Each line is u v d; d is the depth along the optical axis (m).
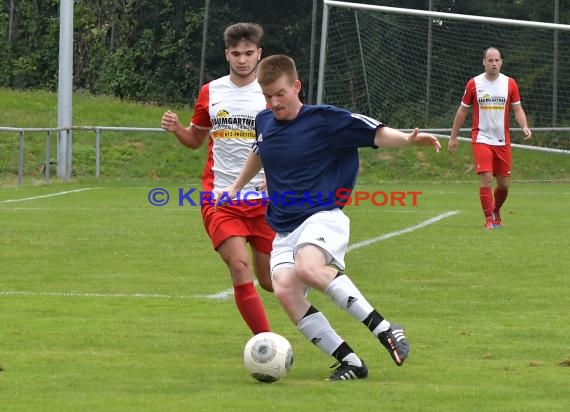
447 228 39.97
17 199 52.22
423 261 30.83
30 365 17.27
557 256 31.73
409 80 69.19
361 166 66.88
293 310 16.31
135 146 69.12
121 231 38.84
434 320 21.86
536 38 69.44
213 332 20.59
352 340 19.78
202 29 86.19
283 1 82.50
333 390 15.41
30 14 94.62
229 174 19.66
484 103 39.44
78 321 21.56
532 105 68.81
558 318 21.97
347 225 16.50
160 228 39.97
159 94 87.81
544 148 61.09
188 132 20.50
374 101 69.38
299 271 15.88
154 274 28.62
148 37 88.50
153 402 14.61
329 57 72.38
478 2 70.88
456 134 40.50
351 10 72.38
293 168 16.66
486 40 70.25
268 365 15.84
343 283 15.84
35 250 33.50
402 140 16.16
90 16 90.88
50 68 94.31
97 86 90.00
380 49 69.31
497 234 37.78
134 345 19.22
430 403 14.59
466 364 17.52
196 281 27.44
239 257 18.66
